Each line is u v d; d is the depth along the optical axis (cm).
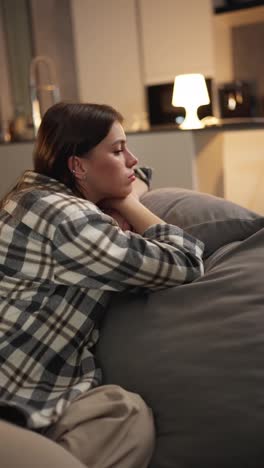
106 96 539
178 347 98
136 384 100
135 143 309
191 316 101
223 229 127
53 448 80
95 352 110
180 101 398
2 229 104
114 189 119
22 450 78
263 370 90
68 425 89
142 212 122
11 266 103
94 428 89
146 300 110
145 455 90
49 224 100
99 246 99
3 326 102
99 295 108
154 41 510
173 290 107
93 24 524
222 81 519
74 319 105
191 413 92
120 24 517
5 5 534
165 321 103
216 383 92
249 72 536
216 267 112
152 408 97
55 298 104
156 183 309
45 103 559
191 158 296
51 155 115
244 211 133
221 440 89
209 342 96
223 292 102
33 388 98
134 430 90
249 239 114
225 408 90
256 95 534
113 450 88
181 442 92
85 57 534
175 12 495
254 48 525
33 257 102
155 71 517
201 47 493
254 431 87
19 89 553
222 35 515
